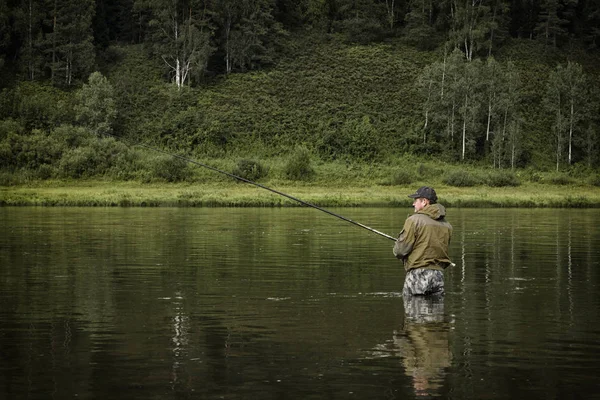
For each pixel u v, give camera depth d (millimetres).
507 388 5645
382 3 94688
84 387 5684
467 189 55625
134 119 69500
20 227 23625
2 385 5730
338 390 5598
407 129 69312
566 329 7863
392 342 7207
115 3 92125
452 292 10570
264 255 15711
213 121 67188
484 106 69875
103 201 40125
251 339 7355
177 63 76500
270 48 82000
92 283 11414
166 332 7711
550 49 87562
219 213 32719
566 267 13766
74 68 78375
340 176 58219
